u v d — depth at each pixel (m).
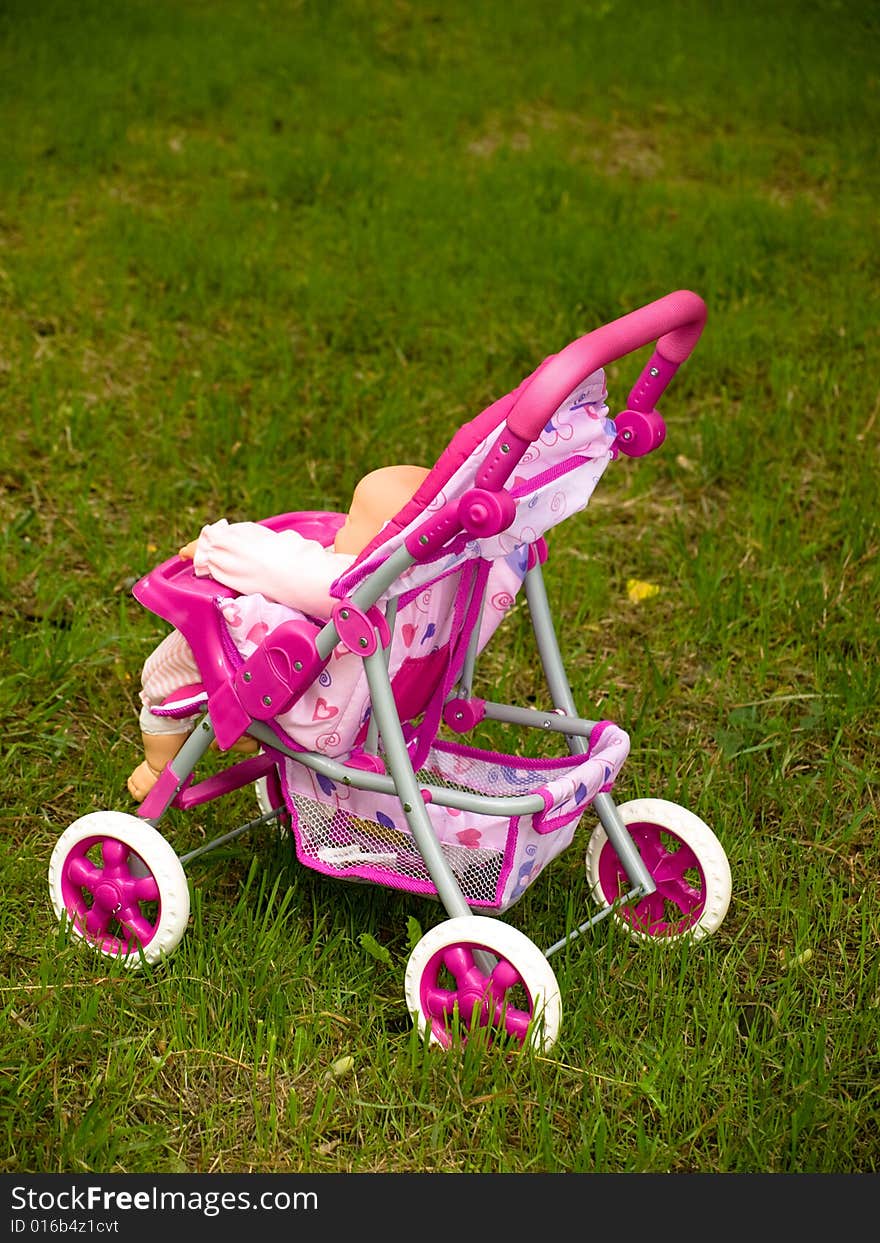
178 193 3.86
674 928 2.03
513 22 5.69
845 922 2.08
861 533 2.64
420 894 1.96
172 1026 1.91
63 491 2.66
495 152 4.33
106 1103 1.85
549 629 2.02
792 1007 1.97
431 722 1.96
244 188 3.93
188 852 2.12
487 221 3.77
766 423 2.91
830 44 5.54
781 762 2.29
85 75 4.55
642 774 2.28
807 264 3.63
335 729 1.92
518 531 1.82
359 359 3.08
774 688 2.41
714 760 2.28
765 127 4.75
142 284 3.31
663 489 2.80
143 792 2.04
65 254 3.40
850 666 2.42
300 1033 1.89
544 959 1.84
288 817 2.12
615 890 2.07
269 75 4.80
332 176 3.98
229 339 3.12
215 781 2.01
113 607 2.46
